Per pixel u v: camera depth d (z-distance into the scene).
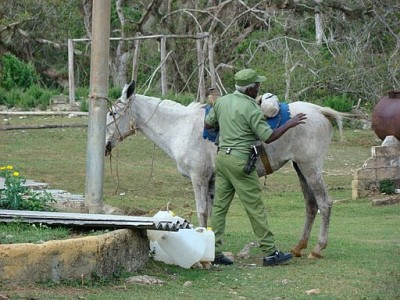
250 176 10.26
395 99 19.34
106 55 12.00
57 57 44.69
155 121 11.73
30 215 9.78
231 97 10.38
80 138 24.55
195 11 36.66
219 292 8.68
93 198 12.03
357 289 8.99
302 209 17.17
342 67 31.77
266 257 10.34
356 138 27.75
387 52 34.81
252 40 35.56
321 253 10.93
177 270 9.66
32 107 30.56
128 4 41.78
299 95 31.77
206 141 11.23
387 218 15.68
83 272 8.48
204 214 11.34
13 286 8.07
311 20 40.84
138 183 19.69
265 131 10.08
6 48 42.06
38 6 42.53
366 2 34.22
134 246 9.26
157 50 39.75
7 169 11.54
